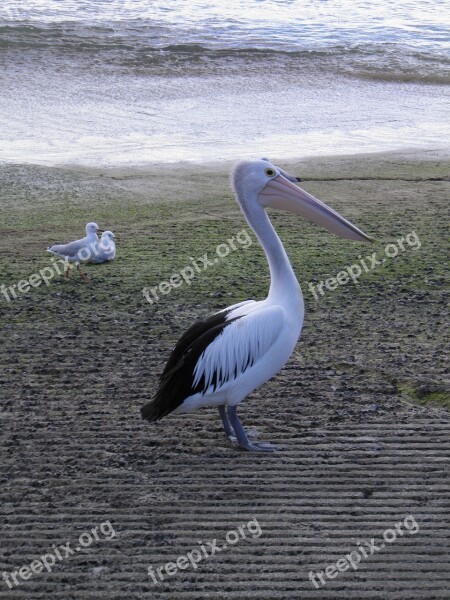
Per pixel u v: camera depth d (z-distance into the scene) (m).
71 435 5.68
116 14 26.70
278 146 14.95
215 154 14.45
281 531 4.65
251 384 5.29
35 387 6.41
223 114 17.12
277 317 5.27
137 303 8.24
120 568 4.35
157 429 5.78
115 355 7.02
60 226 10.88
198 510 4.84
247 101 18.20
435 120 17.08
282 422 5.85
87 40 23.17
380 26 26.00
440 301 8.23
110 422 5.88
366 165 13.80
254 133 15.80
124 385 6.46
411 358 6.89
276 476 5.20
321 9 28.91
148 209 11.64
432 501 4.93
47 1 28.03
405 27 25.91
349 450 5.49
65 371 6.69
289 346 5.37
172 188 12.58
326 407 6.07
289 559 4.42
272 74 20.56
